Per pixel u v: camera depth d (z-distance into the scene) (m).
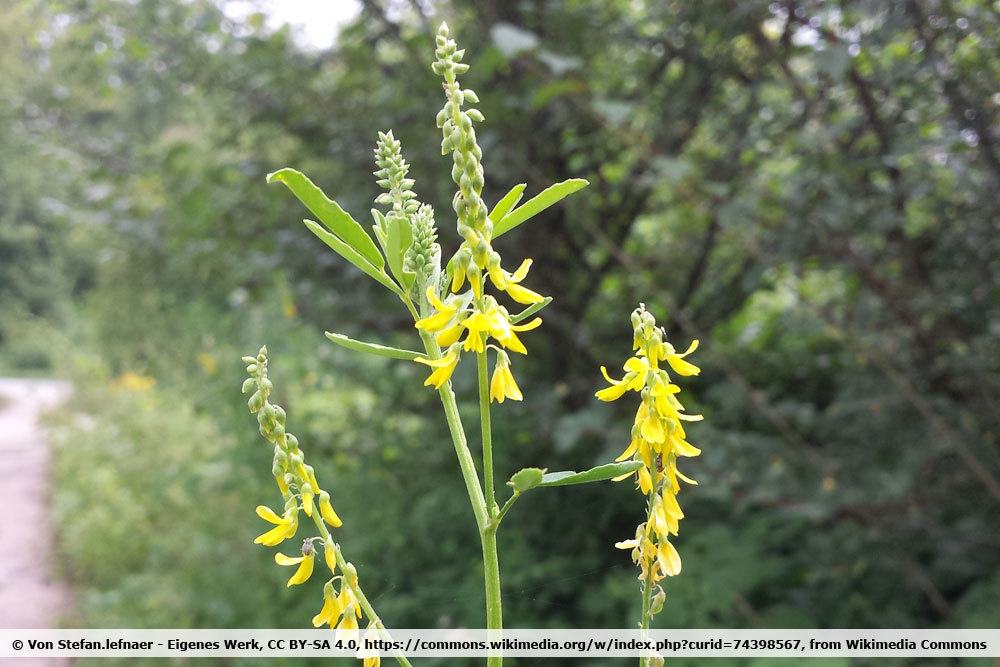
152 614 4.49
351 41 4.19
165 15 4.34
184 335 7.77
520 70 3.84
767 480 3.07
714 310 4.39
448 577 3.68
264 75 4.16
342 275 4.08
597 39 3.99
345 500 4.24
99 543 5.97
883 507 3.08
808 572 3.54
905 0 2.64
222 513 5.05
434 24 4.31
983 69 2.81
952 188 3.05
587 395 4.23
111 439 8.73
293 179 0.99
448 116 0.93
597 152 4.31
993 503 3.07
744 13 3.07
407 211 1.07
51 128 5.06
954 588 3.34
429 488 4.22
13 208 21.06
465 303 0.93
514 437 3.96
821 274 3.94
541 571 3.44
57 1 4.38
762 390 4.15
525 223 4.22
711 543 3.34
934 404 3.07
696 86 3.85
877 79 2.94
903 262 3.16
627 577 3.42
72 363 12.56
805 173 3.00
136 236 5.08
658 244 4.70
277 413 0.99
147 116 5.75
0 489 8.98
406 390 4.54
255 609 4.16
